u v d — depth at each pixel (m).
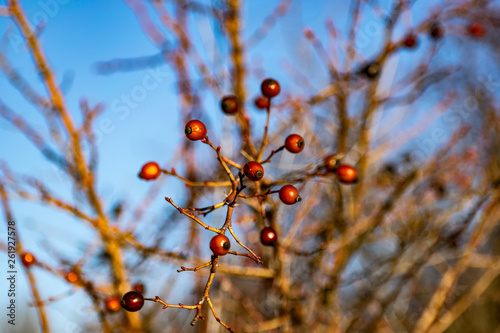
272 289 3.73
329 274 3.82
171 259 2.96
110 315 3.14
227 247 1.91
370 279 4.14
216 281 3.88
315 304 3.87
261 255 3.81
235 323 4.07
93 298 2.92
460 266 3.64
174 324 3.95
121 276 3.04
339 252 3.67
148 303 3.55
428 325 3.62
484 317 6.48
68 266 2.94
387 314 4.59
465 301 3.87
